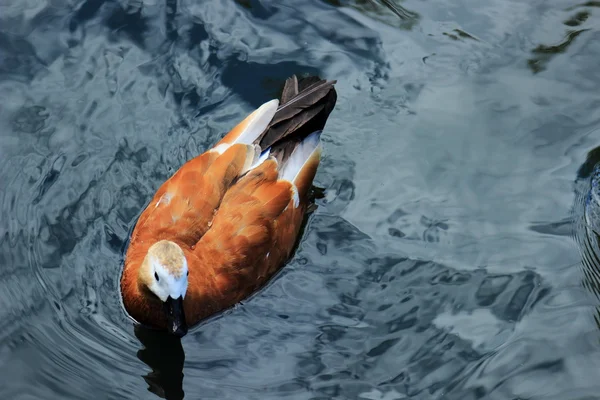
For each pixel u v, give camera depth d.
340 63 10.57
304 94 9.54
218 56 10.45
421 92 10.41
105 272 8.57
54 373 7.62
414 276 8.74
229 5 10.97
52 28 10.57
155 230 8.38
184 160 9.55
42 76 10.13
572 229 9.13
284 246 8.76
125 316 8.34
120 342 8.08
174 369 7.86
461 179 9.61
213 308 8.31
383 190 9.54
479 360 7.95
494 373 7.82
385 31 10.97
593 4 11.46
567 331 8.16
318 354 8.02
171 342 8.17
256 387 7.71
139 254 8.25
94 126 9.73
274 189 8.70
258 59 10.48
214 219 8.43
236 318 8.38
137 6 10.84
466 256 8.91
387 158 9.82
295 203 9.00
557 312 8.36
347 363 7.93
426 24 11.12
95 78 10.16
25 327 7.97
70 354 7.82
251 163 8.80
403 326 8.27
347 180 9.64
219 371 7.86
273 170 8.81
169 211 8.45
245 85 10.24
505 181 9.59
